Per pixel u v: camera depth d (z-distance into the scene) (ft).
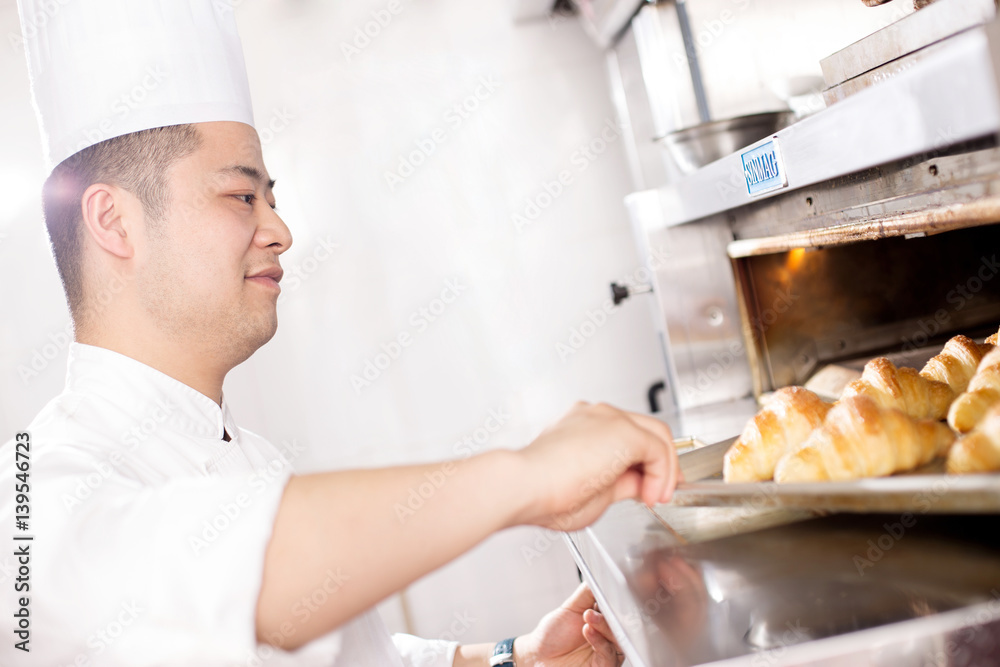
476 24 6.40
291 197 6.37
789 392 2.37
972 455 1.68
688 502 1.98
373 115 6.38
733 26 3.90
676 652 1.49
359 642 2.43
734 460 2.29
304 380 6.46
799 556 1.88
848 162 2.10
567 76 6.44
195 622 1.38
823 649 1.40
